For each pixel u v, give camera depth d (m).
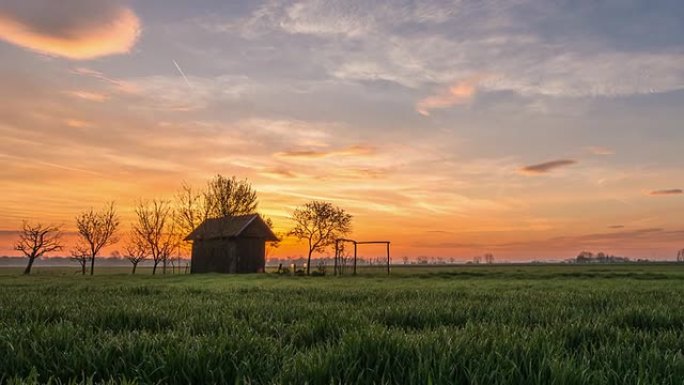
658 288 23.17
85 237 87.75
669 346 5.89
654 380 3.79
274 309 10.29
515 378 4.01
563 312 9.77
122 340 5.40
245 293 18.92
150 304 12.29
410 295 16.45
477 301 13.21
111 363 4.74
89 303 12.53
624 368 4.45
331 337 6.35
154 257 88.88
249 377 4.05
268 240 77.12
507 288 23.58
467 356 4.46
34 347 5.10
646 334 6.42
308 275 60.59
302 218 76.31
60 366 4.73
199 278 48.09
